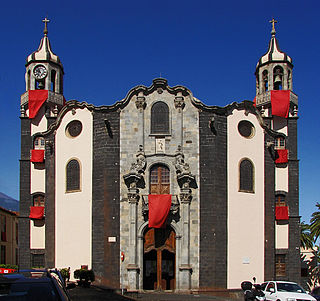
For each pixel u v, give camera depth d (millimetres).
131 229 42500
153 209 42219
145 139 44344
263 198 46531
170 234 43062
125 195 43500
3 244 69562
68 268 43844
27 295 9688
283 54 52594
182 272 41938
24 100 52125
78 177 45344
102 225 43438
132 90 44938
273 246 46469
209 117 44875
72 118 46500
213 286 42438
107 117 45000
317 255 64750
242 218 44781
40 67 52438
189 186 43531
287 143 51000
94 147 45062
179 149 44031
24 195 50062
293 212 49656
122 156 44156
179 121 44500
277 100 50812
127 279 42125
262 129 47500
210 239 43062
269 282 30891
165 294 40219
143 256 42938
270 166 47625
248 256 44531
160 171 43938
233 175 45000
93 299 34156
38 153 50281
